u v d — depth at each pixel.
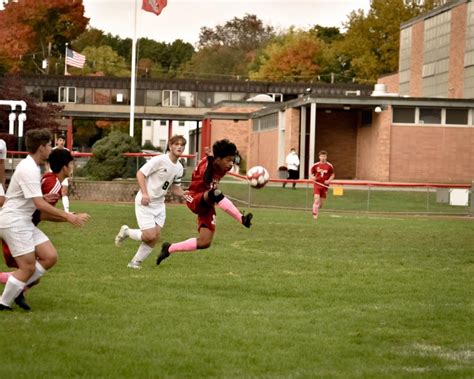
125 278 24.53
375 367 14.63
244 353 15.34
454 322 18.94
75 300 20.44
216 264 28.52
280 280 24.89
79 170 77.31
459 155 100.94
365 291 23.20
